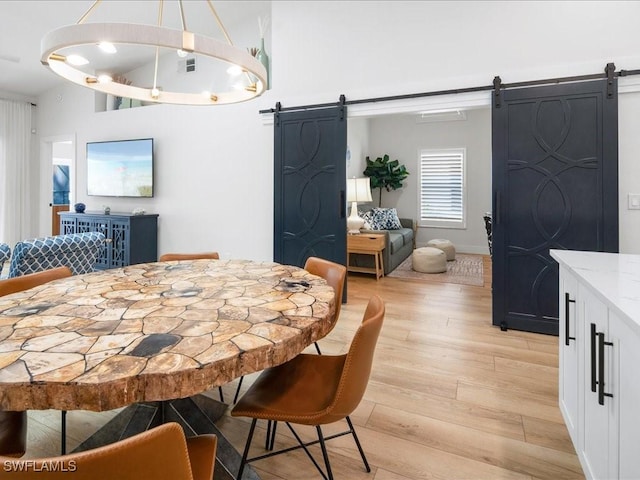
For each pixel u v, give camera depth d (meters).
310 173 3.96
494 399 2.10
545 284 3.04
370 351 1.23
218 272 1.97
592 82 2.84
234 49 1.65
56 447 1.73
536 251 3.05
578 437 1.48
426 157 7.47
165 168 5.02
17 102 5.80
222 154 4.61
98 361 0.91
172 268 2.08
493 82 3.15
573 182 2.92
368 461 1.62
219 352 0.96
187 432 1.58
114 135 5.40
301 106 3.96
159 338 1.05
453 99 3.35
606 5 2.83
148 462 0.67
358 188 5.39
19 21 4.12
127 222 4.77
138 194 5.18
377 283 4.81
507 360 2.59
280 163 4.11
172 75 5.14
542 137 2.98
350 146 6.82
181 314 1.26
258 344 1.02
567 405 1.66
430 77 3.42
